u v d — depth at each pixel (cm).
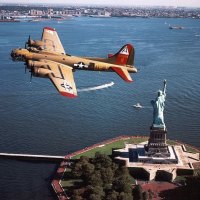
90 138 15875
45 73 8969
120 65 11375
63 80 8775
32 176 12788
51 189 12012
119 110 19338
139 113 18988
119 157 13200
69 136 16012
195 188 11600
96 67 10950
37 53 10138
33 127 16838
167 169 12606
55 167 13425
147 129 16962
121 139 15288
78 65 10662
